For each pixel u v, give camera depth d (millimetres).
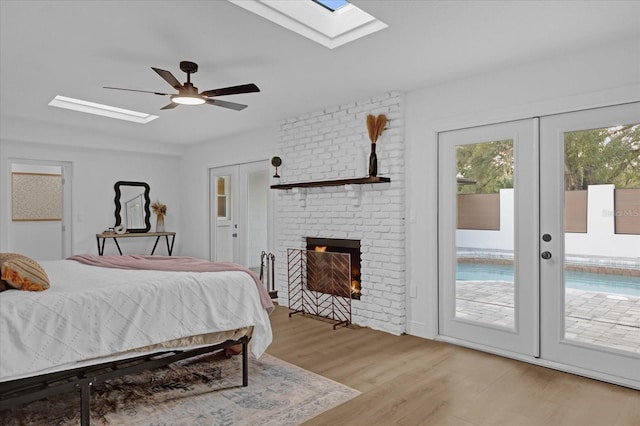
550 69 3105
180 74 3502
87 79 3672
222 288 2705
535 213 3242
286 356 3383
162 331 2375
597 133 2963
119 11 2416
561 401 2582
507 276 3430
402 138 4008
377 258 4172
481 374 3006
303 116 4938
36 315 1984
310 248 4969
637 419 2361
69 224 6266
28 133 5418
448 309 3799
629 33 2678
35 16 2479
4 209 5551
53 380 2047
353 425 2279
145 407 2457
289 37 2762
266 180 5707
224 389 2723
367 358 3334
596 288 2977
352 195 4301
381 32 2662
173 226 7449
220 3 2326
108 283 2432
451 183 3762
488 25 2561
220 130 5879
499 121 3387
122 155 6809
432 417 2377
